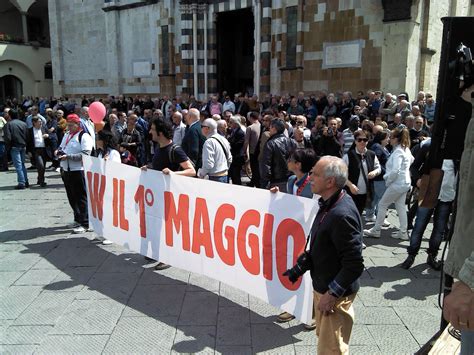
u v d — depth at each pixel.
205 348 3.67
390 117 10.97
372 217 7.72
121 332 3.94
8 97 30.20
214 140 6.76
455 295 1.54
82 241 6.50
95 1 23.97
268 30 16.28
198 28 19.19
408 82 13.68
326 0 14.79
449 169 5.26
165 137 5.30
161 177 4.95
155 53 21.41
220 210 4.33
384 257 5.88
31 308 4.40
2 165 13.62
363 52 14.20
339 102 12.70
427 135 7.84
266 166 6.37
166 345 3.72
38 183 10.90
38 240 6.55
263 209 3.94
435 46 15.25
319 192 2.87
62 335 3.89
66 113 20.41
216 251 4.45
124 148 9.26
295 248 3.73
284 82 16.05
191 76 19.67
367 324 4.09
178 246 4.89
